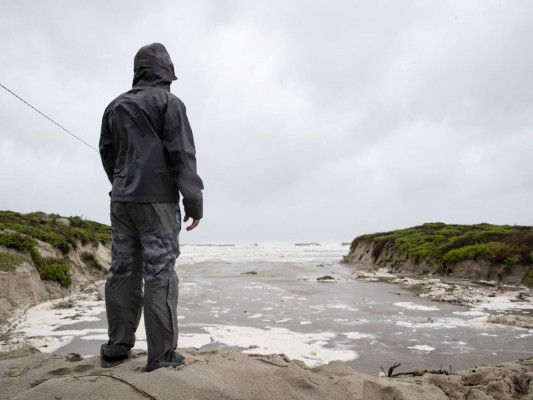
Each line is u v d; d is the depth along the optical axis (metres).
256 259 40.34
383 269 26.44
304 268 27.78
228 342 7.50
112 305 2.96
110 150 3.12
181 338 7.79
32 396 2.40
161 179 2.79
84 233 19.30
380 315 10.48
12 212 19.91
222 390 2.43
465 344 7.62
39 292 11.85
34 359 3.14
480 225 33.06
